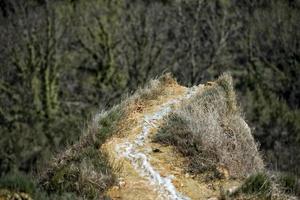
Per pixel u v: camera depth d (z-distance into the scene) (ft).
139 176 29.55
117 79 271.08
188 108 39.63
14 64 257.34
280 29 309.42
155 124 38.32
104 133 34.53
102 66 272.92
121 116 38.78
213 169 30.09
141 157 31.81
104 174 28.68
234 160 31.45
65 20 276.00
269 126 268.62
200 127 34.06
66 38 273.75
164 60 284.41
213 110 39.68
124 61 277.85
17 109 245.45
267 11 311.88
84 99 259.19
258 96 280.31
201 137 32.76
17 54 260.42
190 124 34.83
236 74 287.89
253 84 286.05
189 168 30.58
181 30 293.43
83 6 280.92
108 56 276.00
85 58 271.90
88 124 37.24
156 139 34.65
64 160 30.86
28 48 263.49
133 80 273.75
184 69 285.84
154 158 31.91
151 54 284.00
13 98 247.91
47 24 271.49
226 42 296.71
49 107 249.14
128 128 37.27
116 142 34.19
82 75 267.18
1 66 255.70
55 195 25.75
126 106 41.47
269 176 28.04
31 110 246.47
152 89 47.34
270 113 273.75
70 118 248.32
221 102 43.09
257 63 294.87
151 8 291.99
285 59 301.02
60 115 248.11
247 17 305.73
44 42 268.41
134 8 290.15
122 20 286.25
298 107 282.15
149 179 29.19
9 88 250.57
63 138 238.48
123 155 32.24
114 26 284.00
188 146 32.89
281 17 312.50
